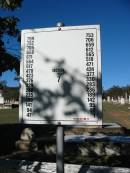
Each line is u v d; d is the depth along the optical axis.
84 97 1.25
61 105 1.27
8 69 2.68
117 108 11.34
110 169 1.70
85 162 2.34
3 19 2.68
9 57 2.64
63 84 1.27
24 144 2.92
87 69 1.25
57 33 1.29
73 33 1.27
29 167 1.79
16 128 3.94
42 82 1.29
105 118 6.94
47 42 1.29
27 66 1.30
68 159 2.46
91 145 2.63
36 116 1.29
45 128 3.94
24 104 1.30
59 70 1.27
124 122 6.01
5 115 7.70
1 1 2.35
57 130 1.19
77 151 2.65
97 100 1.24
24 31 1.31
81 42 1.27
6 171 1.73
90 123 1.24
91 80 1.25
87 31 1.27
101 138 2.75
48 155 2.66
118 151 2.58
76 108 1.25
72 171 1.71
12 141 3.25
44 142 2.85
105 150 2.61
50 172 1.72
